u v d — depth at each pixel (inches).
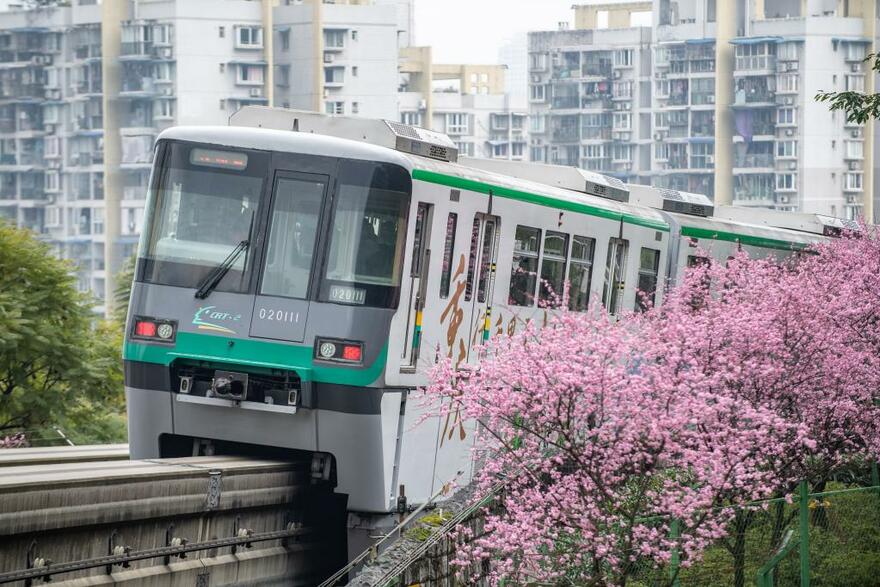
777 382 885.8
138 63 7839.6
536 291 1021.2
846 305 1003.9
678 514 681.6
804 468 885.2
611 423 701.9
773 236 1534.2
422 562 742.5
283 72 7869.1
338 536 921.5
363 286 838.5
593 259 1117.1
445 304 901.8
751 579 789.2
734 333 842.2
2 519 612.4
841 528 879.1
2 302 1567.4
